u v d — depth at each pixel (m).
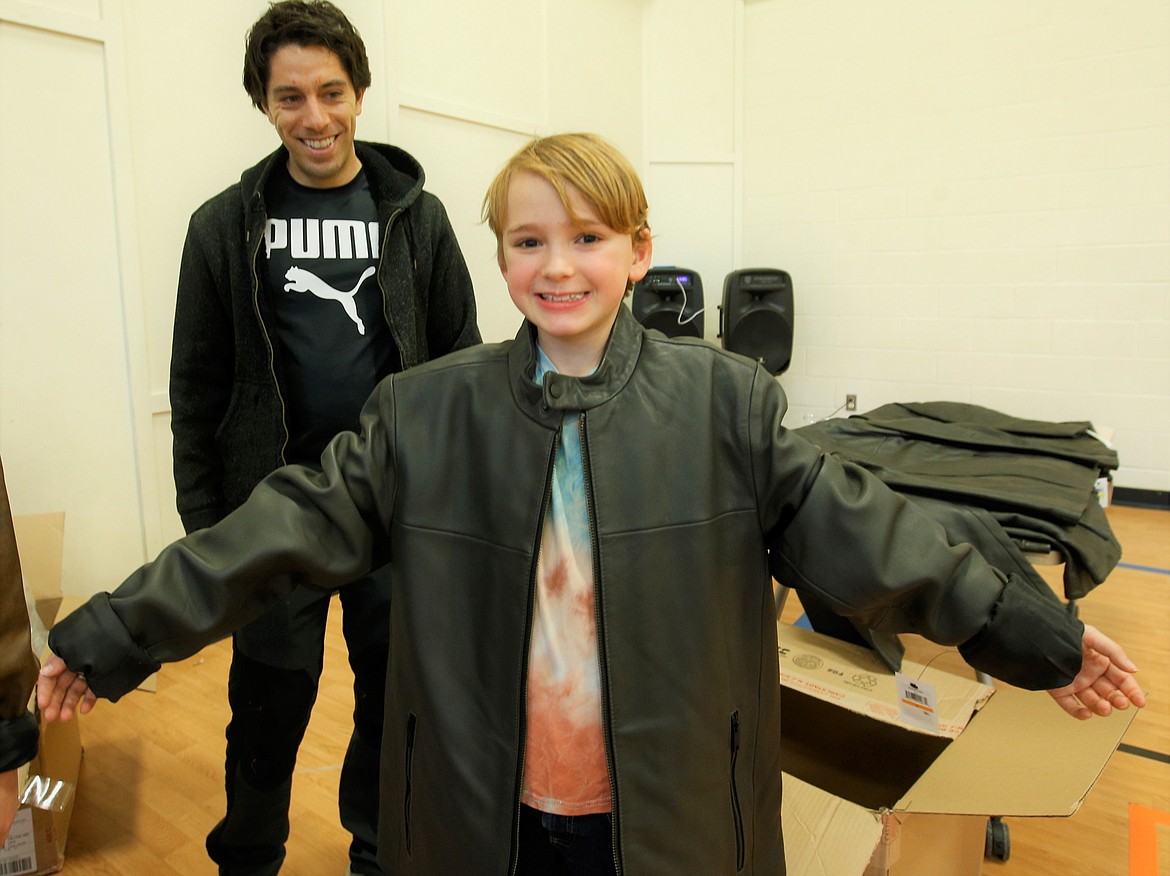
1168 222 3.69
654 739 0.81
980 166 4.05
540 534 0.83
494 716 0.84
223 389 1.33
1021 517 1.53
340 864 1.61
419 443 0.89
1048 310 3.99
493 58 3.57
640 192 0.83
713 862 0.83
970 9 3.97
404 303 1.30
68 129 2.31
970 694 1.49
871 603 0.79
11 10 2.15
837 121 4.36
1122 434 3.91
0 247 2.21
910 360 4.35
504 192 0.82
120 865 1.62
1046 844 1.67
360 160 1.34
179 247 2.61
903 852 1.22
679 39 4.48
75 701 0.80
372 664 1.32
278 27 1.16
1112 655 0.78
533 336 0.87
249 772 1.27
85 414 2.44
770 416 0.84
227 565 0.80
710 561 0.83
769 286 4.23
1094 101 3.77
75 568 2.45
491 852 0.83
